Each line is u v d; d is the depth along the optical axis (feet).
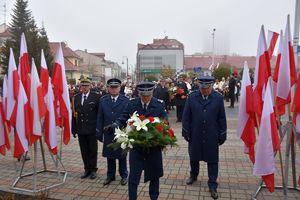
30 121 18.39
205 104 18.12
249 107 16.52
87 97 20.81
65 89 20.26
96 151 20.99
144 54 256.93
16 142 18.52
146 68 253.65
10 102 18.89
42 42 139.85
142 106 16.67
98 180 20.48
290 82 16.15
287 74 15.87
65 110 20.29
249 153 16.99
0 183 20.08
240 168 22.66
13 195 17.62
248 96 16.53
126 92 60.08
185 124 18.72
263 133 14.82
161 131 14.96
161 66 253.65
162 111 16.67
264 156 14.85
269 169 14.87
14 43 132.16
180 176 20.94
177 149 28.30
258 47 16.30
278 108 16.44
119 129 15.52
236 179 20.36
